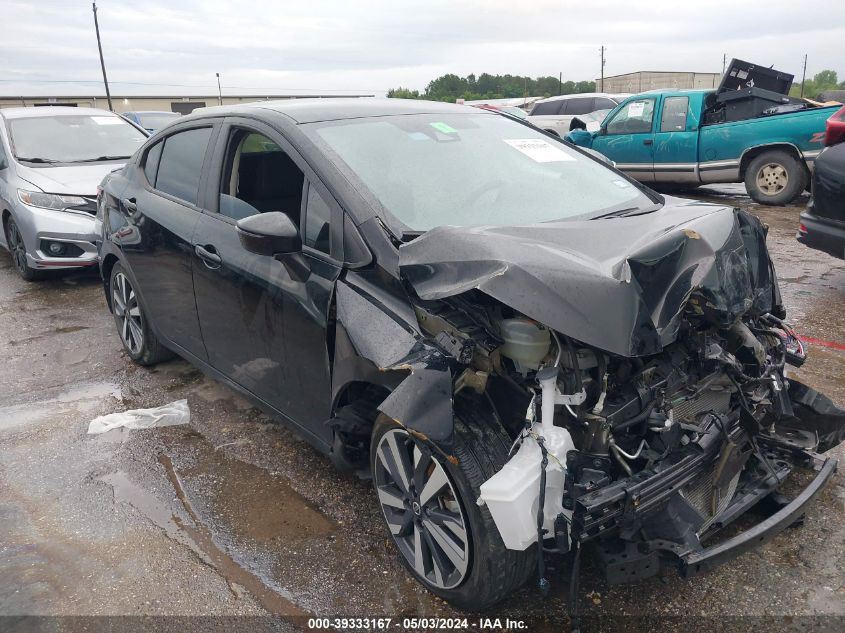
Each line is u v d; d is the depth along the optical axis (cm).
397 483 256
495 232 241
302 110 331
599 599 249
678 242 223
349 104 348
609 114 1155
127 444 377
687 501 228
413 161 304
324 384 283
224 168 351
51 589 269
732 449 237
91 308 620
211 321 358
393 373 237
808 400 288
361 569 272
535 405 216
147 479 343
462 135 337
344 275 266
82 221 656
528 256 217
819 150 955
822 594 246
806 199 1070
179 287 381
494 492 203
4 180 706
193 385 450
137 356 472
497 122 368
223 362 363
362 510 310
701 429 233
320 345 278
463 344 219
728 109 1063
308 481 335
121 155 757
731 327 256
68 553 289
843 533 277
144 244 408
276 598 259
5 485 342
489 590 225
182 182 387
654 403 225
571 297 204
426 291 225
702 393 249
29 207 656
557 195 308
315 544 288
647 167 1112
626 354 199
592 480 209
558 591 254
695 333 238
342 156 294
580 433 221
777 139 984
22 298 659
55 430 396
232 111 360
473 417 227
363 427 271
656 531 223
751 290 243
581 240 238
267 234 262
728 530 273
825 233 534
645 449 228
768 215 939
